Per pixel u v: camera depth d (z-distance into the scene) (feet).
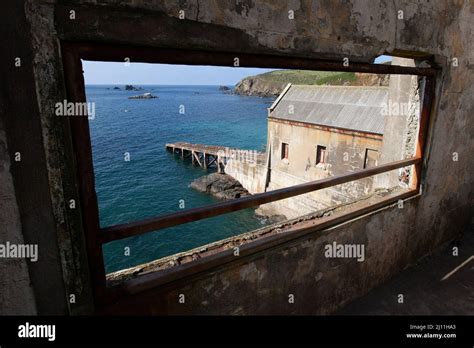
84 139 4.10
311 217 7.98
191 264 5.67
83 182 4.21
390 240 9.74
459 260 11.35
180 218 5.18
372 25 6.86
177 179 77.05
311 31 5.87
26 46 3.52
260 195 6.21
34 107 3.68
